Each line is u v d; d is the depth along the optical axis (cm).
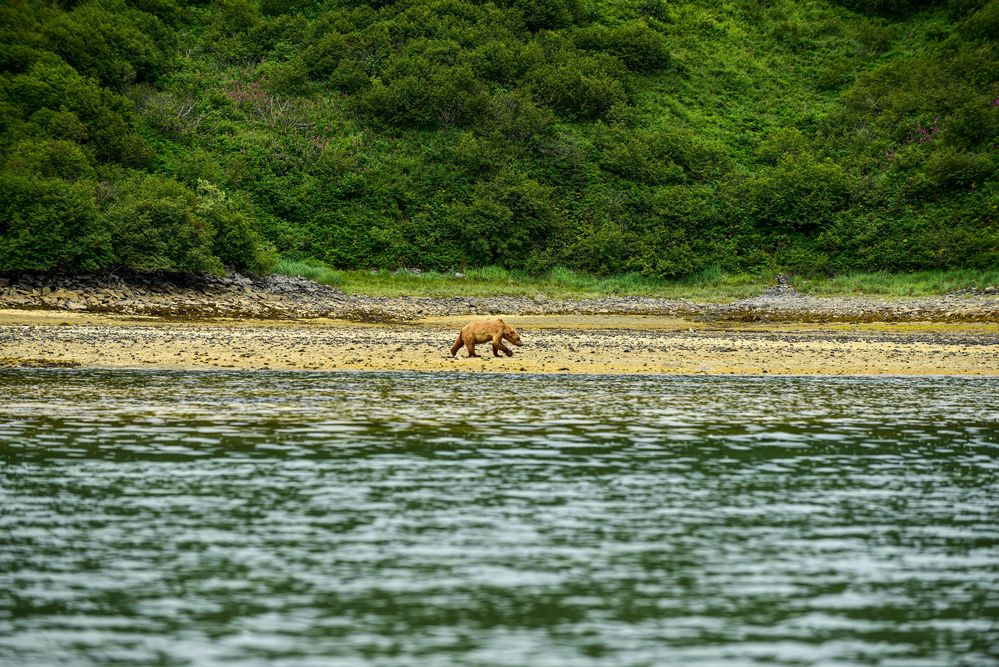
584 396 7800
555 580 3391
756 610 3145
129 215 17588
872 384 8869
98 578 3372
